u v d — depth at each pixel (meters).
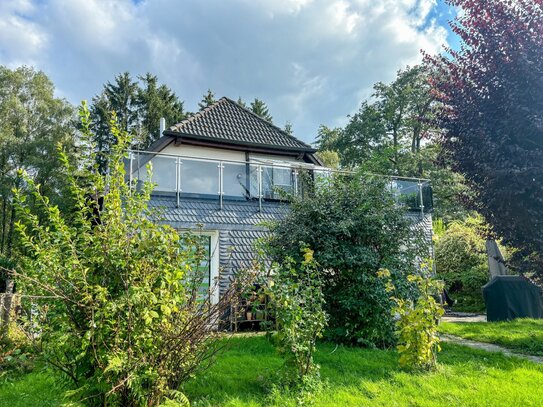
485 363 6.85
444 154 8.25
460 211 26.94
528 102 6.78
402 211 9.24
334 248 8.51
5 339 4.35
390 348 8.21
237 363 6.49
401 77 33.53
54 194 29.91
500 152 6.97
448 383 5.64
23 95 34.00
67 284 3.70
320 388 5.26
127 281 3.75
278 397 4.93
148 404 3.90
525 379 5.88
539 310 12.55
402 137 33.97
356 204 9.03
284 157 16.23
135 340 3.79
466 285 17.25
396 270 8.40
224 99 17.69
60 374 4.00
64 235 3.87
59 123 34.19
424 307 6.36
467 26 7.68
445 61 8.16
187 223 11.38
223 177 12.15
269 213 12.38
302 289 6.24
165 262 4.03
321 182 9.73
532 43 6.84
